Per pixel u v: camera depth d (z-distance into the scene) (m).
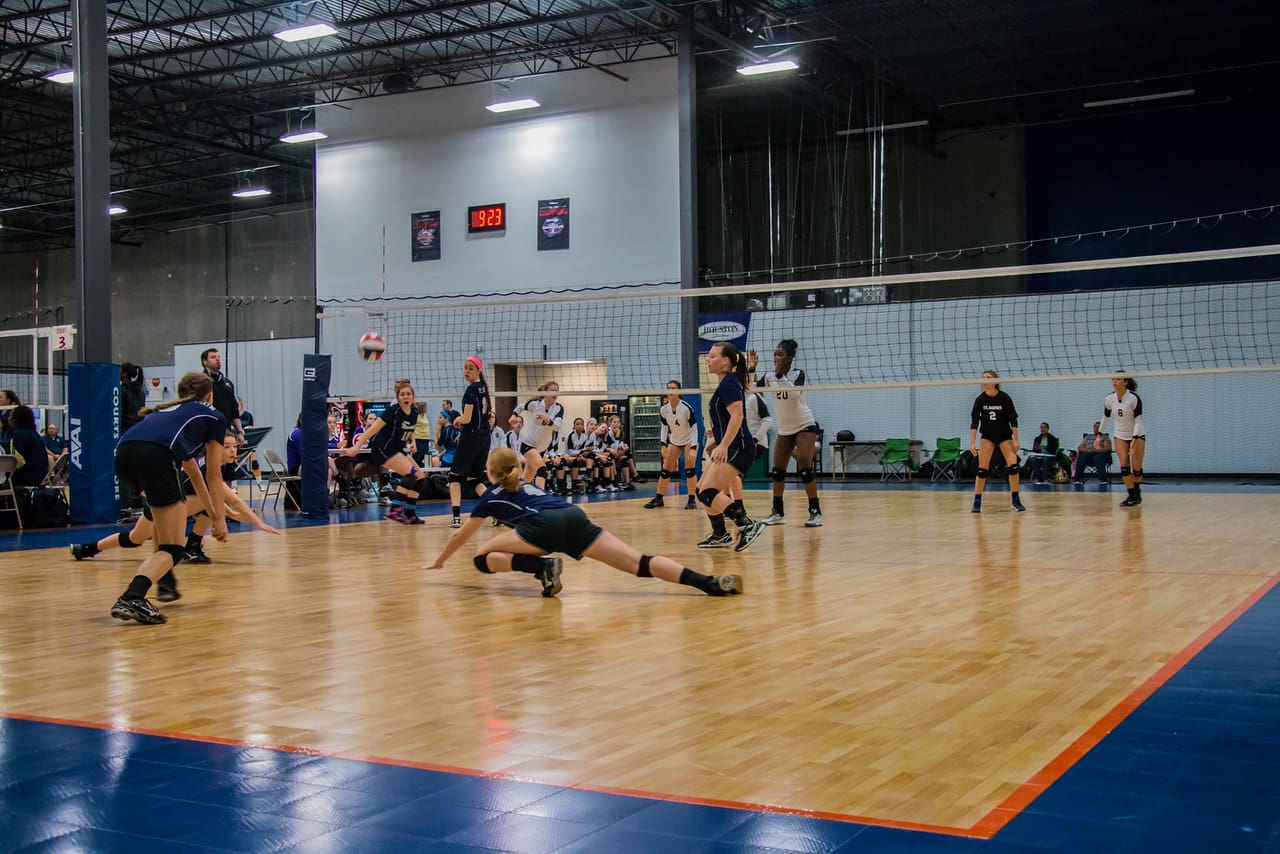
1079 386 20.41
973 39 20.20
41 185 29.25
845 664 4.39
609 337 21.64
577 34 20.73
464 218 22.69
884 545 9.02
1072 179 22.02
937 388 21.31
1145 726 3.39
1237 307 19.50
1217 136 21.06
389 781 2.93
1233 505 13.07
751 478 21.52
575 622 5.47
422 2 19.23
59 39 19.94
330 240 23.81
